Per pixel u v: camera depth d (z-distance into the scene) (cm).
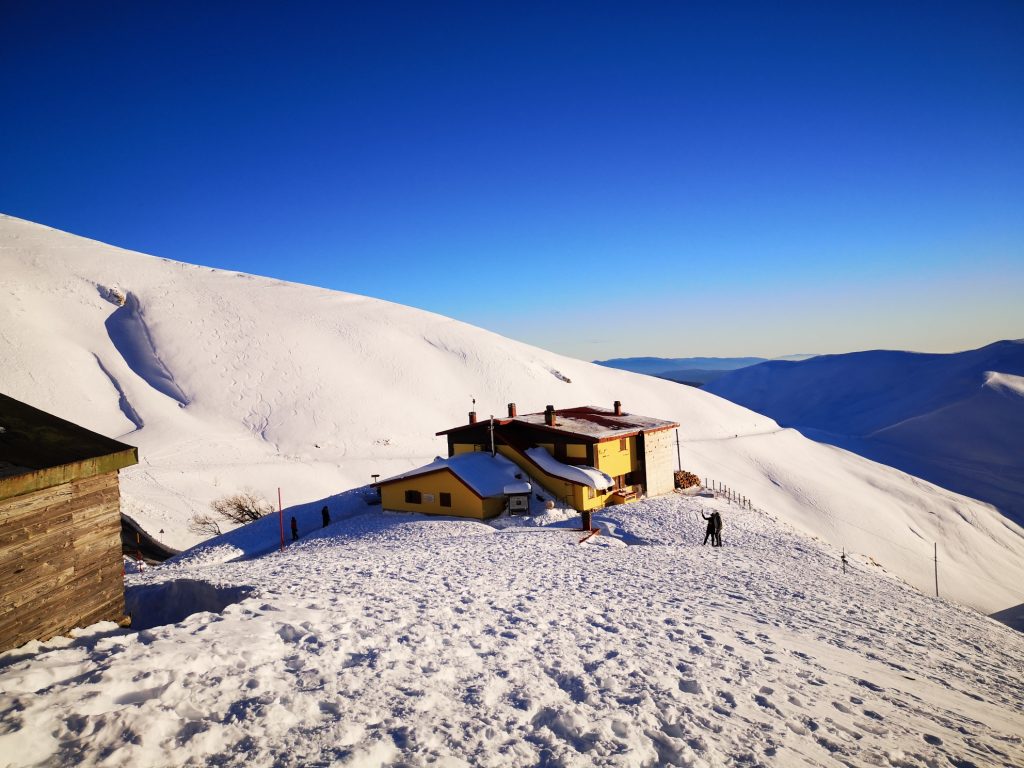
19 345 9456
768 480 9300
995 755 686
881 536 7794
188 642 745
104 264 13800
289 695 606
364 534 2947
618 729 611
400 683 686
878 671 976
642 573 1698
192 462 6950
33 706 525
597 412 4628
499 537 2464
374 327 12900
